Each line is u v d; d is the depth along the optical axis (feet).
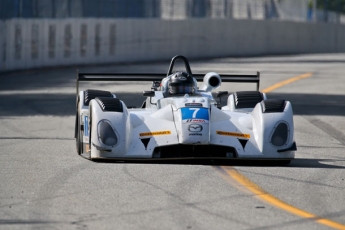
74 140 147.43
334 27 574.15
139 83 275.59
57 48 324.19
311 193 88.84
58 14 330.13
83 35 338.95
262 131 107.86
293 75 323.37
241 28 455.22
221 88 268.21
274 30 489.67
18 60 302.25
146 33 380.58
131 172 100.53
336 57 456.45
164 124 109.81
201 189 89.71
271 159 107.34
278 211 78.74
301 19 555.28
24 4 307.58
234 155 106.93
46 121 177.06
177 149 106.22
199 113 108.37
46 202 82.07
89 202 82.07
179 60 391.45
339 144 144.56
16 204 81.15
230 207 80.18
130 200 83.10
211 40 430.20
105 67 331.98
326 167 110.22
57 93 235.40
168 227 71.20
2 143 139.64
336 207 81.41
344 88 269.44
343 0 654.94
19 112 191.83
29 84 258.98
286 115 109.50
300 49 522.88
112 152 106.01
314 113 197.88
